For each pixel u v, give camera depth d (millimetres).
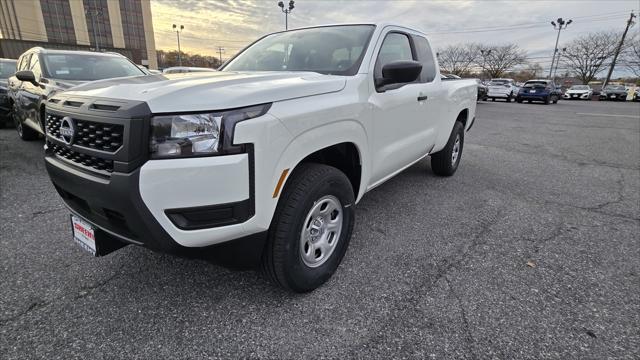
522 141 8391
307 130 2043
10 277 2477
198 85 1875
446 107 4305
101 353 1859
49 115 2193
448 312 2182
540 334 2008
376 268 2660
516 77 70062
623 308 2236
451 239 3146
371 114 2662
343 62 2789
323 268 2402
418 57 3666
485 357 1854
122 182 1658
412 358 1845
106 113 1716
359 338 1973
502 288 2430
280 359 1840
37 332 1990
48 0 62312
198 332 2012
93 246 2107
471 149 7312
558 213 3791
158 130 1644
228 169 1699
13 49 25891
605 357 1854
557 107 21906
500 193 4422
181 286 2412
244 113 1752
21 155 5863
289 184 2094
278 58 3135
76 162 1964
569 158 6566
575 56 62438
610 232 3330
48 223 3326
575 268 2695
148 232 1711
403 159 3447
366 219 3547
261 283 2455
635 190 4645
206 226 1751
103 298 2283
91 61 6383
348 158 2670
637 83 60250
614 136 9336
